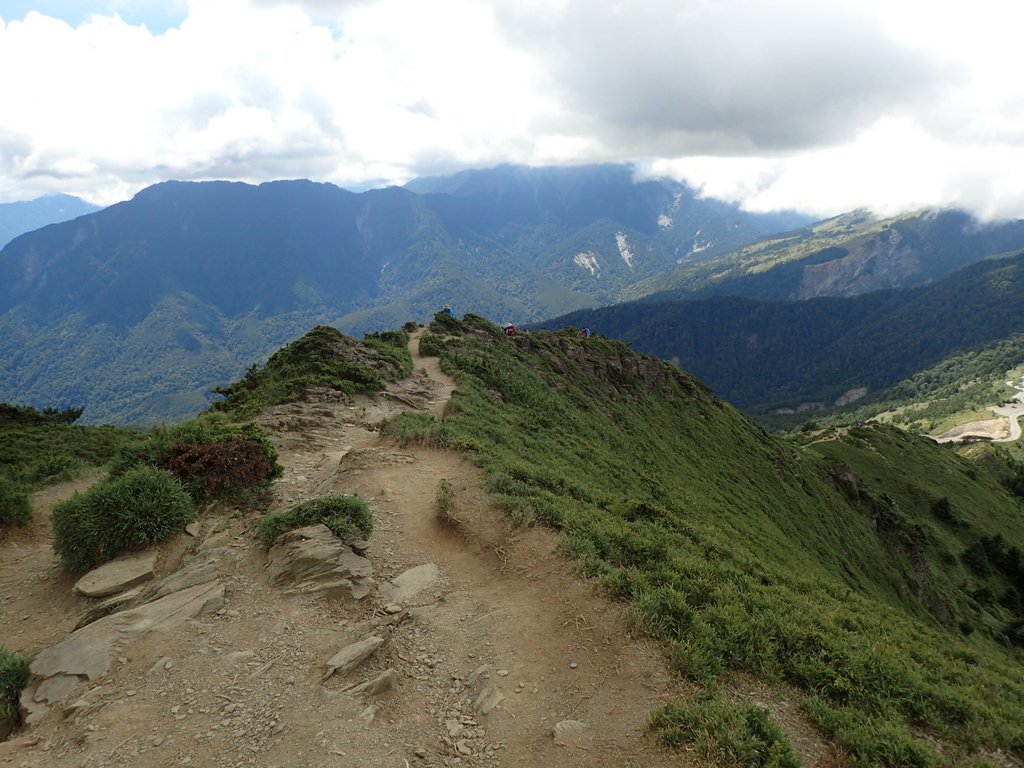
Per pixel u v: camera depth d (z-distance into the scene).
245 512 15.05
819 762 7.87
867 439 125.69
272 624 10.32
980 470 136.25
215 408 31.88
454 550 13.77
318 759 7.19
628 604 10.75
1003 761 9.22
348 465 18.73
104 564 12.53
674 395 73.88
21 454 25.69
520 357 56.25
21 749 7.59
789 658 10.13
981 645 58.16
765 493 58.25
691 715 7.86
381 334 54.19
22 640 10.62
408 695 8.70
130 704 8.24
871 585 53.00
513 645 9.97
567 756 7.46
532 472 19.36
